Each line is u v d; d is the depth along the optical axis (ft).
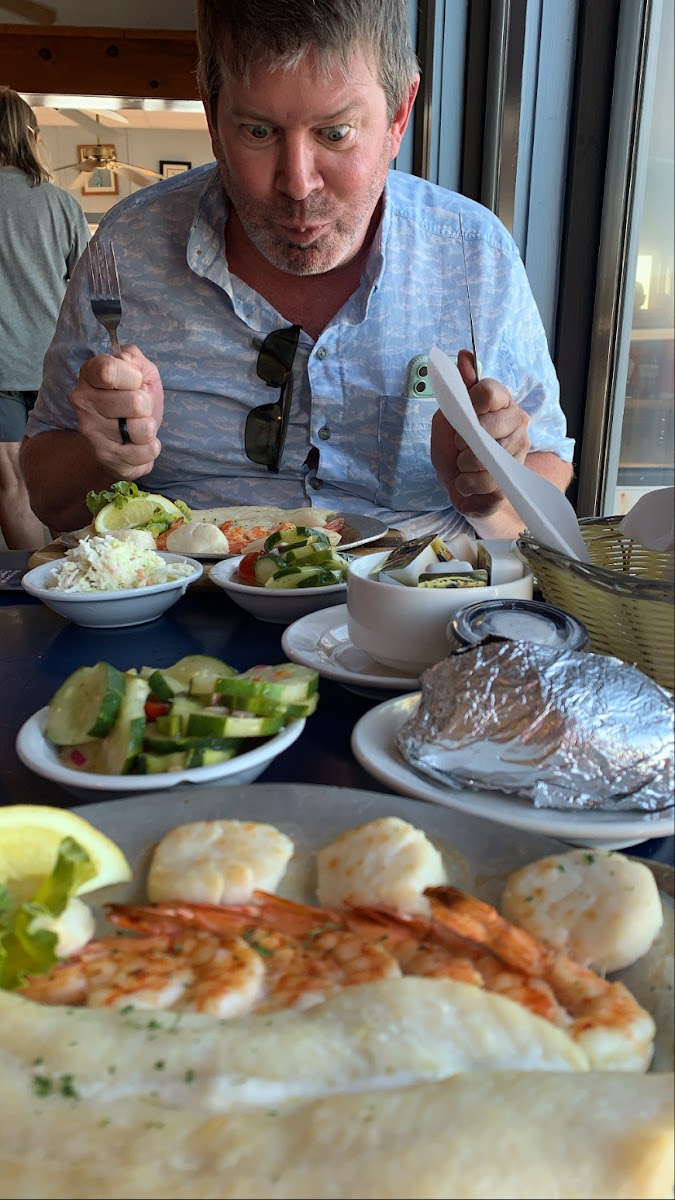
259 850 1.97
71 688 2.56
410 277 6.24
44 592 3.70
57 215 13.53
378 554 3.42
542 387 6.64
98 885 1.91
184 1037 1.58
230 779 2.31
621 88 7.60
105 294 5.25
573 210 8.29
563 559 2.79
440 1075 1.52
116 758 2.31
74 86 18.11
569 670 2.23
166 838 2.01
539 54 7.92
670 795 2.14
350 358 6.16
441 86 9.46
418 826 2.06
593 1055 1.55
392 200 6.32
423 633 2.87
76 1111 1.47
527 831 2.00
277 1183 1.34
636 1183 1.31
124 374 4.48
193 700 2.45
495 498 4.52
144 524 5.13
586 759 2.12
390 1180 1.32
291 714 2.45
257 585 4.02
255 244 5.72
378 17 4.78
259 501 6.43
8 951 1.69
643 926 1.73
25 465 6.60
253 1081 1.51
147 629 3.90
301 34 4.50
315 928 1.88
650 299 8.27
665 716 2.19
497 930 1.74
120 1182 1.35
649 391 8.50
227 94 4.91
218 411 6.38
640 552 3.61
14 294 13.42
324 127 4.94
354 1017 1.62
